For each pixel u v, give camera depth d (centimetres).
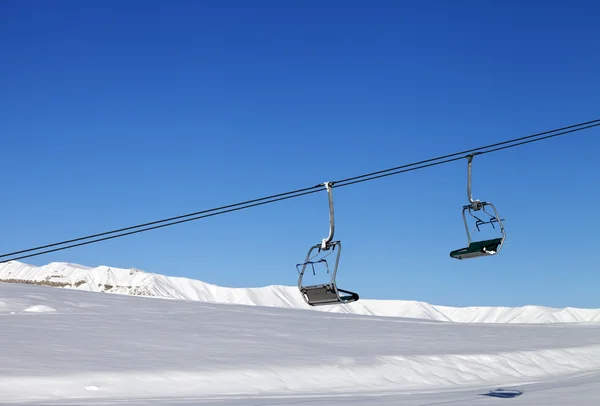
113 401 2172
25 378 2319
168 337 3703
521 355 4119
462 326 6381
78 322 4144
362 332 4856
